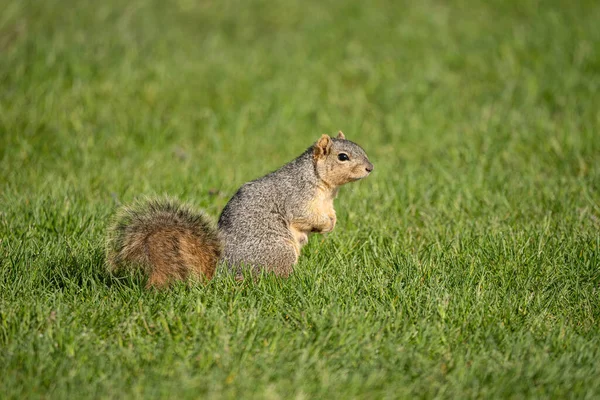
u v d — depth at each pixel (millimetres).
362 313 8453
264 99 18562
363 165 10367
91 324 8070
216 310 8305
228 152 15922
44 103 16703
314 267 9859
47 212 11375
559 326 8336
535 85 18906
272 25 24156
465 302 8742
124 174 13883
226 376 7145
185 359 7418
